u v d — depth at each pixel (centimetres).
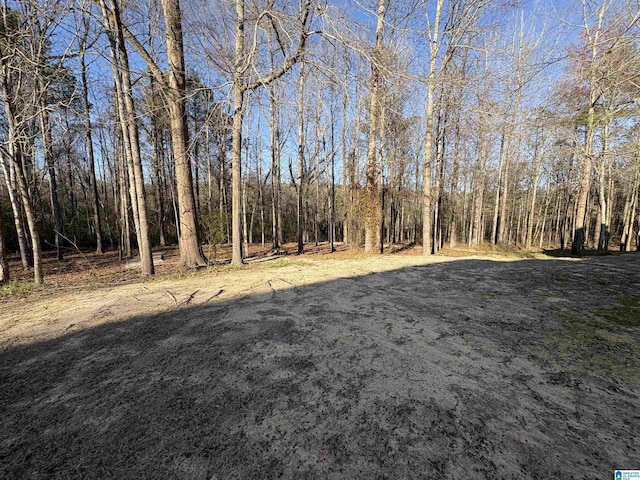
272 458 143
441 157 1338
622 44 619
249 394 196
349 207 1523
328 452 146
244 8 668
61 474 137
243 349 263
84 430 166
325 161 1645
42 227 1599
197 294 467
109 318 356
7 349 276
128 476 135
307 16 620
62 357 257
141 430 165
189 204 826
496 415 170
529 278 523
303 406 182
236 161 814
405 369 223
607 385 198
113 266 1059
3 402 194
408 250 1502
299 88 1228
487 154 1662
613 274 534
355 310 368
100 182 2322
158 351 264
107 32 648
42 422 174
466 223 2362
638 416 167
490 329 299
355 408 179
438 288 477
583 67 795
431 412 173
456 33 806
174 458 144
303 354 252
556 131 932
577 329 293
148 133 1677
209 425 168
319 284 521
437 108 1029
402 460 139
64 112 769
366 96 1000
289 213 2739
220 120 734
